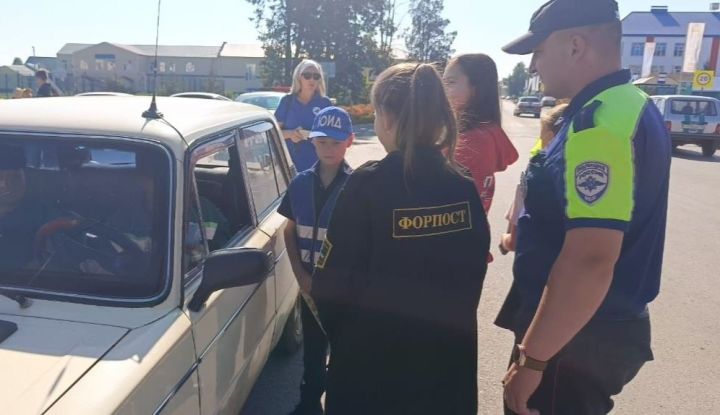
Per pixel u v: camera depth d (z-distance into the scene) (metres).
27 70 56.97
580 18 1.96
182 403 1.99
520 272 2.16
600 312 2.02
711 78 35.12
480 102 3.29
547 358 1.88
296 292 3.96
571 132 1.88
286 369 4.01
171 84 55.62
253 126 3.54
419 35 70.44
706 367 4.34
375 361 2.04
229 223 3.01
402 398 2.05
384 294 1.99
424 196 1.99
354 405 2.08
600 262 1.78
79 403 1.58
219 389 2.34
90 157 2.33
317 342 3.27
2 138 2.39
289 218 3.17
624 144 1.81
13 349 1.79
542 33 2.04
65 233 2.25
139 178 2.28
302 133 5.21
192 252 2.32
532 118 45.94
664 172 1.96
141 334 1.92
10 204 2.34
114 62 81.81
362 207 2.00
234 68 81.62
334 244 2.04
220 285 2.15
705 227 8.90
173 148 2.33
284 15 47.94
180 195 2.26
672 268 6.73
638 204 1.91
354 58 48.97
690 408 3.81
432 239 2.00
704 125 19.05
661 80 44.25
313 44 48.47
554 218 2.00
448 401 2.09
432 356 2.04
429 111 1.99
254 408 3.54
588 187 1.80
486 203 3.35
